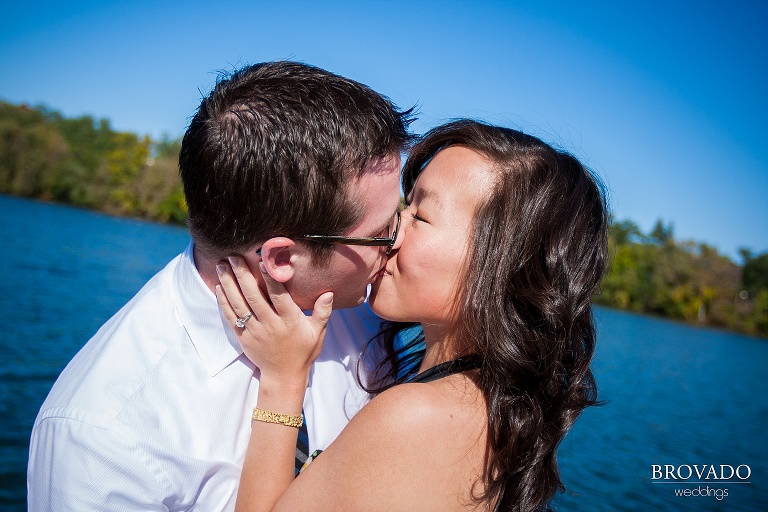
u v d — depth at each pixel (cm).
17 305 1481
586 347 172
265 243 143
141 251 3359
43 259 2409
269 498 148
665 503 855
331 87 146
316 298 160
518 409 151
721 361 3381
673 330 5159
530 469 152
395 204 158
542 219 160
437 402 145
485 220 159
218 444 155
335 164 141
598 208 176
